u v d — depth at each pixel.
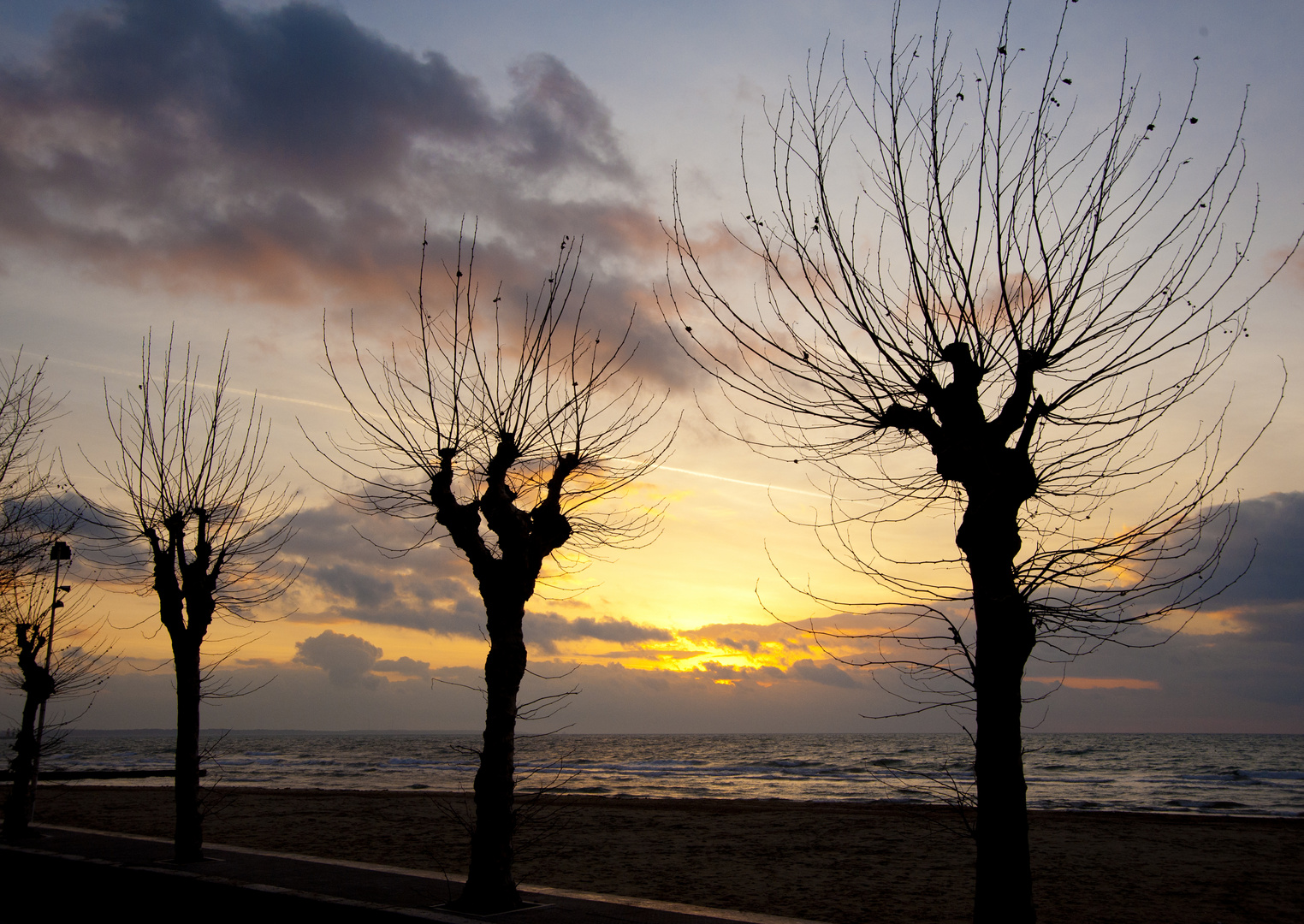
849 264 6.92
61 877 11.97
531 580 10.12
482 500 10.29
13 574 15.84
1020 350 6.46
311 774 61.91
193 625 12.98
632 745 164.62
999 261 6.52
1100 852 19.02
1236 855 18.72
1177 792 46.53
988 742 6.04
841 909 12.88
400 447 10.66
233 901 9.93
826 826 23.91
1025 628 6.14
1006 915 5.70
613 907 9.19
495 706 9.59
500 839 9.15
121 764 74.75
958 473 6.68
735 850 19.12
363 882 10.32
